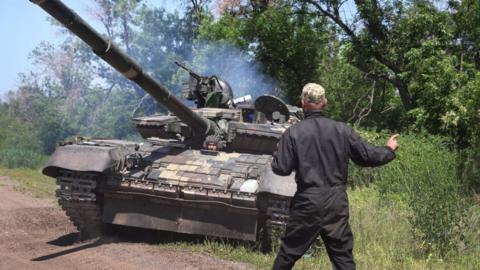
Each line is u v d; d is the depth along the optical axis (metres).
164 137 10.76
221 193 8.59
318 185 5.07
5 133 32.78
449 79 17.25
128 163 9.18
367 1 20.94
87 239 9.43
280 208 8.20
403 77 19.58
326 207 5.02
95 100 44.12
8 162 25.42
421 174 13.05
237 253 8.44
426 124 18.19
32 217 11.40
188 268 7.41
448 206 9.30
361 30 21.80
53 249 8.44
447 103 16.66
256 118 11.12
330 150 5.13
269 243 9.02
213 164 9.21
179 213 8.97
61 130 34.25
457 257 8.73
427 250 9.00
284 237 5.22
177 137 10.70
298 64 24.34
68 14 6.53
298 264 7.81
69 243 9.03
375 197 14.20
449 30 19.67
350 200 13.77
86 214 9.18
